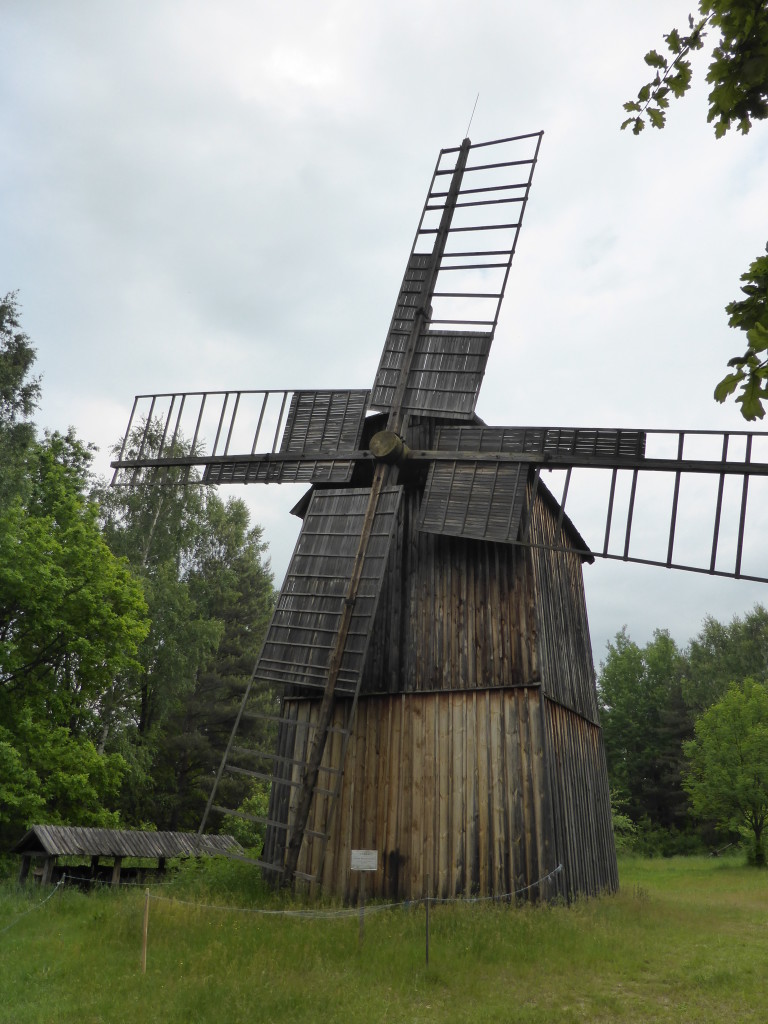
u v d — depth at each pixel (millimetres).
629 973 11805
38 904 16891
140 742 38094
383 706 19328
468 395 19750
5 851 27734
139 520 36875
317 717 20297
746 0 5207
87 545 29141
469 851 17219
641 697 61031
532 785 17000
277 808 20000
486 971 11750
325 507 20266
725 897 23250
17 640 27656
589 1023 9688
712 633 60438
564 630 20609
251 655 44188
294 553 20109
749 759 39312
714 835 52094
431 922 14406
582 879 17953
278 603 19719
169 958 12102
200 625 37656
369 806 18641
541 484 20375
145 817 40188
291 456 21078
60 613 28016
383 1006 10117
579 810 18891
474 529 18516
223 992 10406
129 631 28906
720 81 5418
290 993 10422
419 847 17766
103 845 21016
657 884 29781
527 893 16344
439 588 19578
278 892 17594
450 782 17906
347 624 18391
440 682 18797
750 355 5148
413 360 20750
